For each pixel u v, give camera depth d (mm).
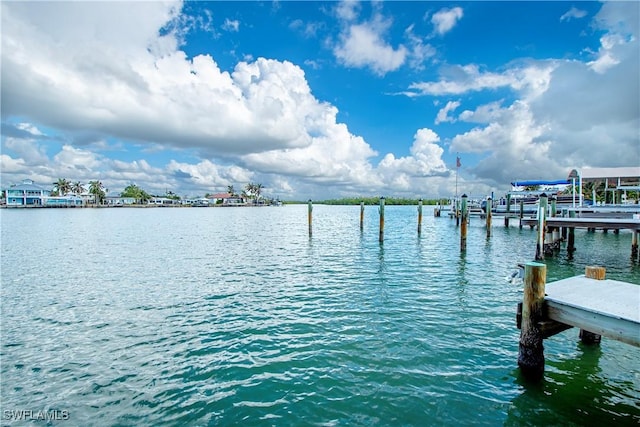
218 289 13648
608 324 5477
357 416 5645
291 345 8281
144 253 23297
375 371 6996
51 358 7918
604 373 6742
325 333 8945
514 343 8203
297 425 5473
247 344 8414
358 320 9820
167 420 5703
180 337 8961
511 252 22344
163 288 13922
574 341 8023
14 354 8133
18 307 11578
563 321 6141
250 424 5535
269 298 12234
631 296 6391
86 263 19703
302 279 15109
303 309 10906
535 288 6426
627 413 5609
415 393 6215
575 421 5426
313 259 20328
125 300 12281
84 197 144375
